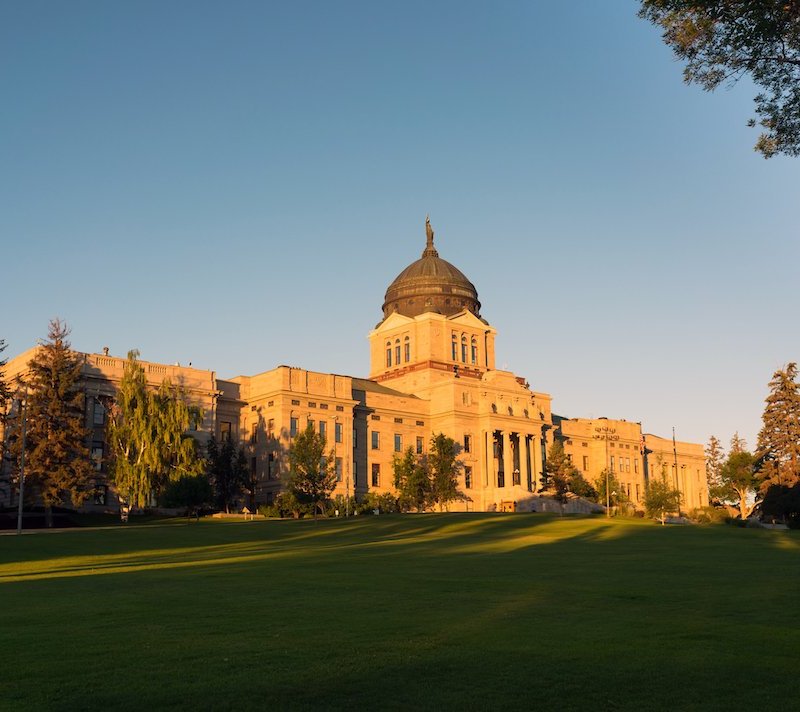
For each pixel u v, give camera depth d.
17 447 94.44
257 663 18.52
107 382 112.75
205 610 26.16
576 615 25.33
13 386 114.31
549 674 17.80
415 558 48.84
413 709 15.41
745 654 19.80
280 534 77.50
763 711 15.48
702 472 198.88
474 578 36.38
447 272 168.50
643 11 31.19
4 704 15.38
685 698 16.22
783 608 27.11
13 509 97.94
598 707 15.66
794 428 137.00
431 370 153.50
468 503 142.25
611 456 174.38
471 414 147.50
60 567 46.59
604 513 124.38
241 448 131.25
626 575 37.91
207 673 17.62
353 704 15.62
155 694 16.06
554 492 130.75
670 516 124.69
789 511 119.25
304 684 16.84
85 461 94.00
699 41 30.77
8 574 42.19
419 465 136.38
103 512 105.88
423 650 19.94
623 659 19.19
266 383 130.75
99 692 16.19
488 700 15.97
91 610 26.27
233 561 48.34
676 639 21.50
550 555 51.31
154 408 101.06
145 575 39.19
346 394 136.38
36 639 21.14
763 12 28.84
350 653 19.56
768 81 30.89
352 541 69.25
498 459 148.62
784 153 31.86
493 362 166.38
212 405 123.00
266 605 27.34
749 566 43.28
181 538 72.00
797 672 18.19
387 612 25.77
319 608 26.62
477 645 20.56
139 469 96.56
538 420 152.88
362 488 137.25
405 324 161.12
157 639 21.14
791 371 141.00
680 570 40.72
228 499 118.25
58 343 97.25
